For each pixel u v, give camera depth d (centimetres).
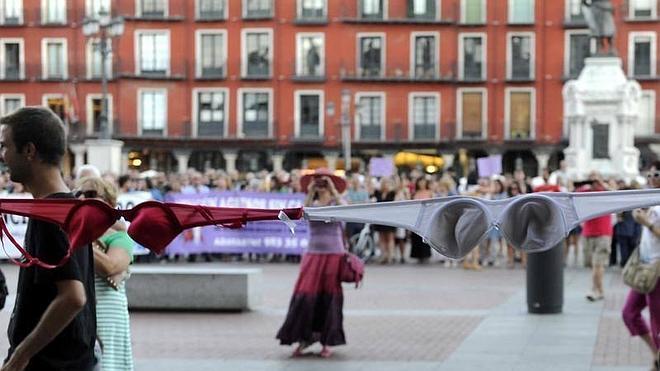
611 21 2955
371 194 2716
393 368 1047
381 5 6138
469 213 369
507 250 2389
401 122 6128
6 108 6206
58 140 452
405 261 2533
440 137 6119
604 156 2866
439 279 2064
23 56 6169
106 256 632
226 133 6134
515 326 1346
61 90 6144
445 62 6131
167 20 6112
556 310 1467
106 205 398
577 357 1099
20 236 2020
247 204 2433
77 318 452
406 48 6141
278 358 1115
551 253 1461
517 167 6191
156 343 1223
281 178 2717
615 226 2181
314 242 1124
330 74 6122
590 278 2016
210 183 3012
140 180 2559
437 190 2550
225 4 6141
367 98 6138
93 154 3453
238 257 2578
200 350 1168
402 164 5953
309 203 1147
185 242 2439
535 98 6106
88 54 6138
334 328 1113
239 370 1040
